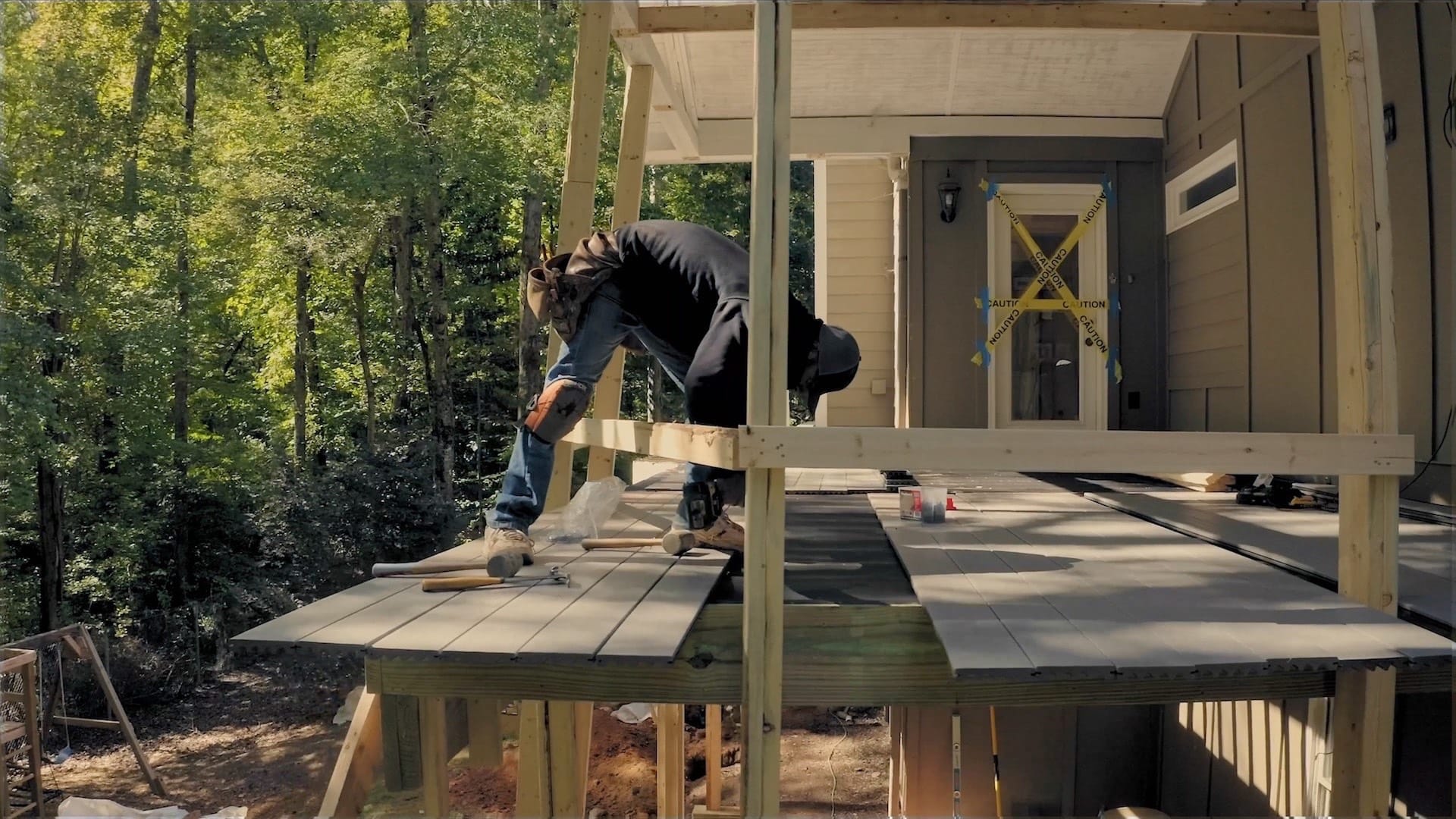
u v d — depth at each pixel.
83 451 13.70
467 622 2.38
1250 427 5.85
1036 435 2.31
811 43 6.68
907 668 2.52
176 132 16.12
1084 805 4.97
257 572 14.61
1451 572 3.10
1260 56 5.68
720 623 2.53
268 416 19.84
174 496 14.59
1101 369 7.25
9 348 12.74
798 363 2.89
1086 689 2.47
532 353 18.66
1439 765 2.82
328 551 14.91
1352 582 2.62
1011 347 7.36
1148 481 6.47
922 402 7.39
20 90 13.87
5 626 13.08
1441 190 4.25
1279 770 3.57
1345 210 2.58
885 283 9.27
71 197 13.91
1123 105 7.22
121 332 14.23
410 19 18.36
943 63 6.93
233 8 17.34
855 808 7.47
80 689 12.66
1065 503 5.18
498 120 17.92
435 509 15.78
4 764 8.80
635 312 3.10
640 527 4.06
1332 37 2.62
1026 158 7.34
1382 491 2.53
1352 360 2.56
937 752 5.13
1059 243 7.37
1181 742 4.59
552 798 3.26
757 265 2.27
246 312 19.88
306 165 16.64
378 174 16.91
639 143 4.60
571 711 3.28
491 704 3.59
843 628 2.54
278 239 17.34
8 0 13.84
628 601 2.58
